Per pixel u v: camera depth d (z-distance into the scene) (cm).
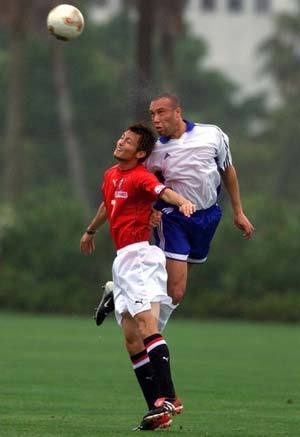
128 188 3195
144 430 3139
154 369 3131
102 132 19588
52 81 19325
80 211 11912
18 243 11762
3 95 19300
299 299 10694
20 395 4100
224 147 3359
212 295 10900
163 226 3331
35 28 16388
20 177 16138
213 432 3141
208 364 5706
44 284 11338
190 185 3322
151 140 3238
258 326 9638
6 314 10694
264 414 3638
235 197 3406
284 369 5459
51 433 3052
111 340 7275
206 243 3388
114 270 3238
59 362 5578
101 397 4100
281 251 11206
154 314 3169
